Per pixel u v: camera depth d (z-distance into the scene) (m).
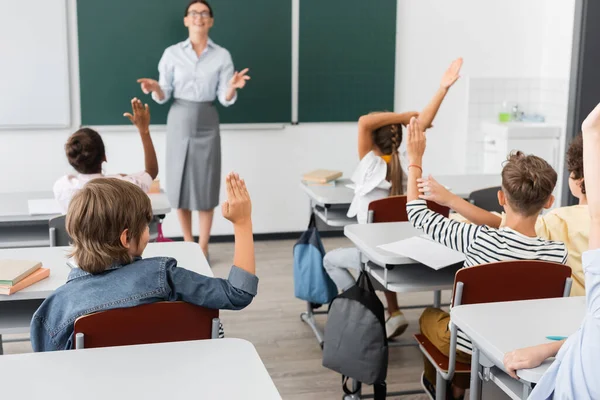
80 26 5.33
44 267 2.46
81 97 5.43
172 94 5.25
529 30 6.20
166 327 1.84
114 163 5.61
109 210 1.78
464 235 2.44
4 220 3.34
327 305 4.40
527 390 1.72
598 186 1.67
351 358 2.81
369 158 3.71
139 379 1.53
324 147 5.98
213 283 1.86
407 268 2.99
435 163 6.27
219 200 5.73
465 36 6.10
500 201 2.48
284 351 3.71
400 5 5.92
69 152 3.36
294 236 6.05
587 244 2.54
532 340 1.80
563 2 5.93
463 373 2.42
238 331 3.98
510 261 2.26
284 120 5.84
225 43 5.61
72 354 1.65
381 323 2.79
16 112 5.32
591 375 1.49
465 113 6.23
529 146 5.87
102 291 1.81
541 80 6.26
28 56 5.27
